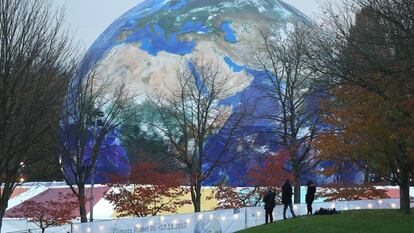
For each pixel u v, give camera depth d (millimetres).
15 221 31047
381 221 20594
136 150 39156
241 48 46625
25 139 16844
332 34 33562
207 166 38562
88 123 34125
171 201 32031
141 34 50031
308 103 40906
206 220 24516
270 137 40219
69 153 31516
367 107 21141
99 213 34875
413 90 18359
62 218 29578
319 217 22703
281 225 21438
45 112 18234
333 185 33656
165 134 38531
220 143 39156
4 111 15758
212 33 48281
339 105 25984
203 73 40062
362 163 37031
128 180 32062
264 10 52094
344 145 24078
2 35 15930
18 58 16250
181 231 23797
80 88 32469
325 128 38156
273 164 32000
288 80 37656
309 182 25344
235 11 51094
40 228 29312
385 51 19344
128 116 38469
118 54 48156
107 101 37625
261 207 26328
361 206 31172
